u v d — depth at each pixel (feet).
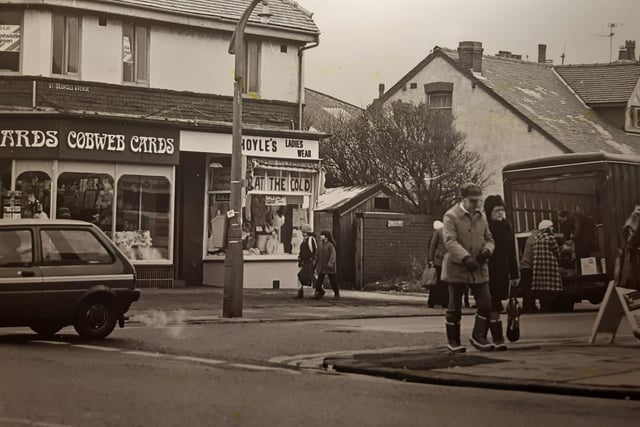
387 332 53.11
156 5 87.51
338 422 26.04
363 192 105.91
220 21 91.09
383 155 123.65
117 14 85.46
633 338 50.42
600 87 148.36
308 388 32.35
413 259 105.40
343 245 103.45
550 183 76.07
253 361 40.47
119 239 83.41
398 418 26.78
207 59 91.35
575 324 61.57
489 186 141.38
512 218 78.07
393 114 125.59
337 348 45.19
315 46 97.96
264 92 95.09
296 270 94.63
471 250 41.86
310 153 95.40
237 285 62.03
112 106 85.56
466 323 62.80
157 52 88.33
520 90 144.97
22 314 45.47
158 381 33.22
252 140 91.45
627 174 74.23
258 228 92.22
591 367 36.78
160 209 85.76
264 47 95.14
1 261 45.60
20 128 79.77
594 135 140.46
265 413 27.27
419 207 121.19
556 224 75.46
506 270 43.73
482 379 33.73
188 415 26.73
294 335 50.88
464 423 26.23
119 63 86.12
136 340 47.32
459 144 133.59
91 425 25.16
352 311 70.54
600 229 72.79
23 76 81.71
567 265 74.33
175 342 46.52
